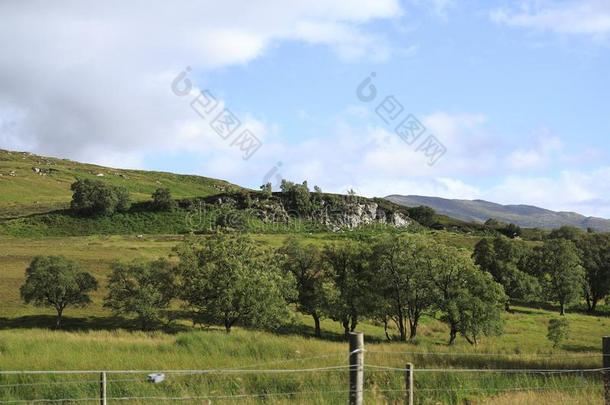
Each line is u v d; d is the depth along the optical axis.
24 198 189.25
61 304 59.25
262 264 59.88
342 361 19.31
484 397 14.71
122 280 59.50
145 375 16.11
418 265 58.38
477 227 186.62
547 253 95.31
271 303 55.69
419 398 14.62
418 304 59.12
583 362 23.45
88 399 12.99
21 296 59.06
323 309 59.38
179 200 164.62
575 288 89.19
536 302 101.44
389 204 195.88
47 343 22.84
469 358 22.06
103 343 23.50
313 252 66.56
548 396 13.80
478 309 53.62
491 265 96.06
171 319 58.88
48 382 14.67
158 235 133.50
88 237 127.06
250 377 16.11
